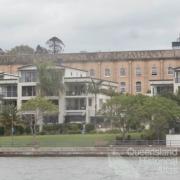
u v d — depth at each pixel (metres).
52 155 120.50
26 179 84.00
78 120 164.38
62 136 138.25
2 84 168.88
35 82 166.38
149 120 126.69
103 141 127.12
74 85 165.38
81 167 96.62
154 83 166.88
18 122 150.38
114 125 133.25
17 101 167.50
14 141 134.12
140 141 122.25
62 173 89.81
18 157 120.38
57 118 164.50
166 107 125.81
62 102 165.00
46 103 152.38
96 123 158.75
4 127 149.25
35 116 152.88
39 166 100.94
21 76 168.25
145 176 77.12
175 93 150.12
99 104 165.75
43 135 143.75
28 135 145.75
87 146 123.69
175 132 127.12
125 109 129.38
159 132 125.94
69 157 117.44
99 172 88.44
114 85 192.00
